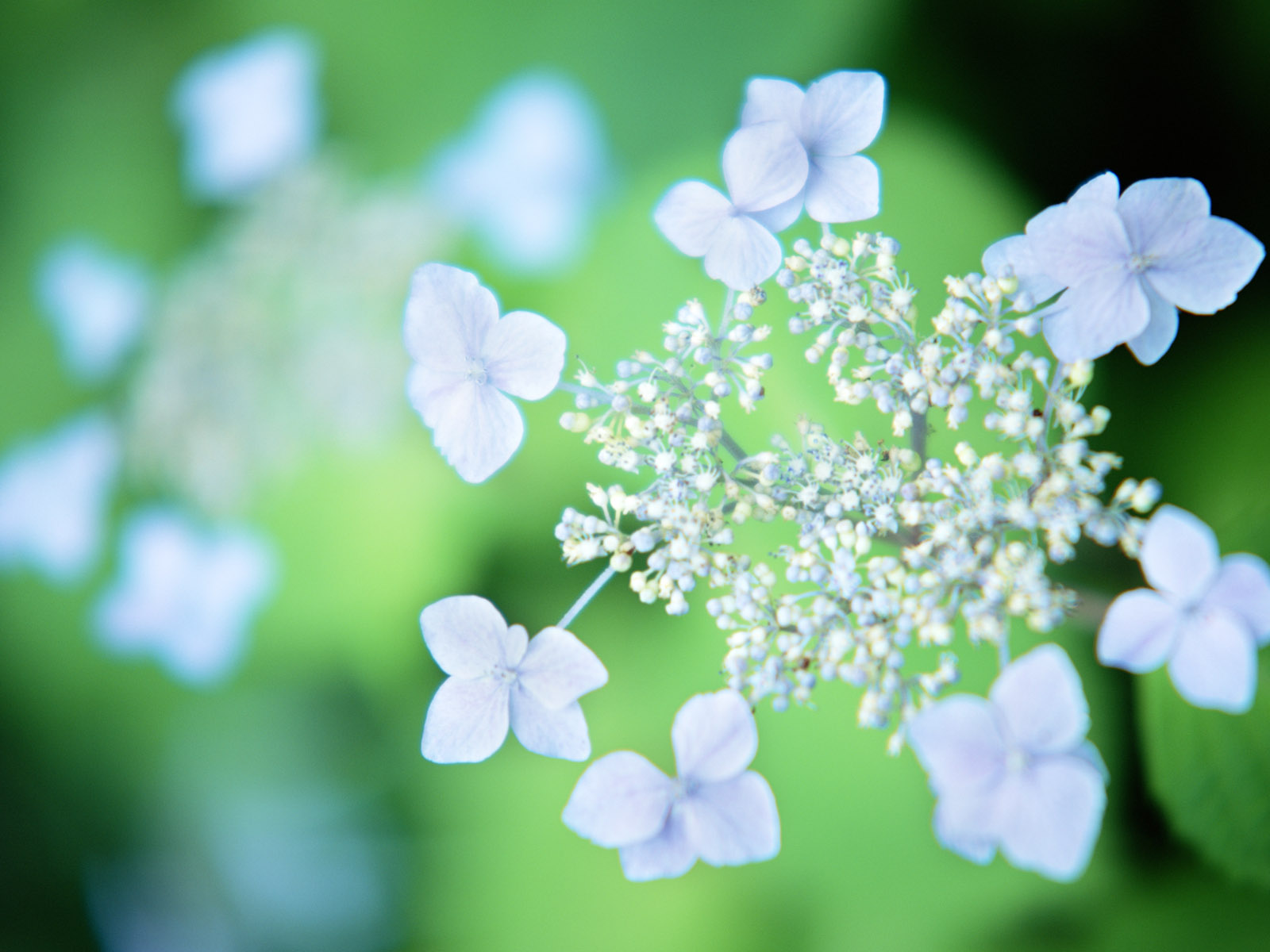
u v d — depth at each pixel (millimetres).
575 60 545
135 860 556
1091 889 418
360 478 499
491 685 335
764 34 522
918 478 341
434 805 500
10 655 568
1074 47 483
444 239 522
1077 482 331
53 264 592
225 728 542
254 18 604
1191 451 437
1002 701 307
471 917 475
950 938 422
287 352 499
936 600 330
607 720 451
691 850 323
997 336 335
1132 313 328
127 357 586
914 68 488
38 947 560
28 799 563
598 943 451
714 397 342
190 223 598
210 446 507
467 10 562
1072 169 476
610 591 465
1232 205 463
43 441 588
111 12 617
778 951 434
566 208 528
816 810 429
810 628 333
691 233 343
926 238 446
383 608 494
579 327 475
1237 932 410
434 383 342
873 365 356
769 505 338
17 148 612
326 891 521
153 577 540
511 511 483
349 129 570
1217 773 373
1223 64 474
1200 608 311
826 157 347
